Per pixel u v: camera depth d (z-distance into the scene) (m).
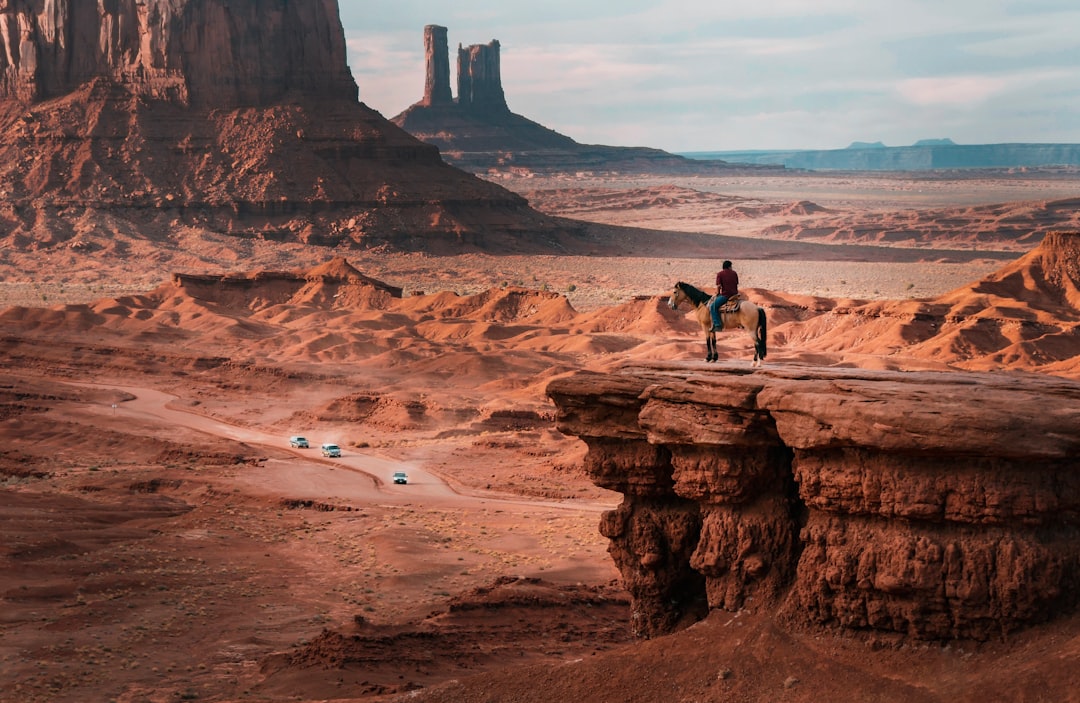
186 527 83.00
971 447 29.41
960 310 172.88
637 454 37.44
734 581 34.81
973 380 32.75
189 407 147.88
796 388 32.81
